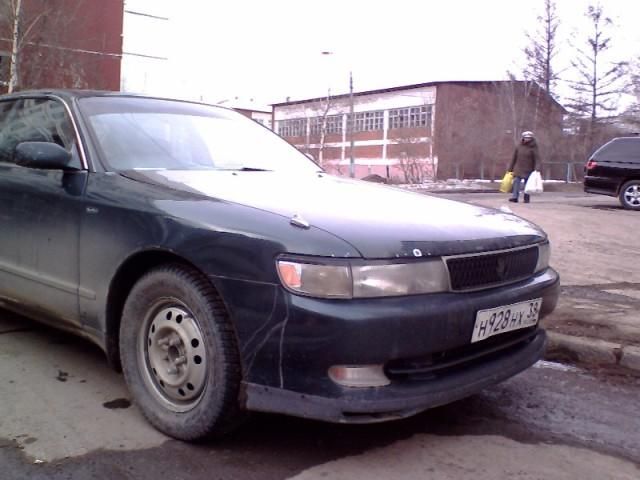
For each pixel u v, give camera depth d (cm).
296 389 256
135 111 400
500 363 300
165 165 365
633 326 485
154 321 304
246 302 263
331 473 272
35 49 1797
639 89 3941
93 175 341
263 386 263
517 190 1466
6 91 1778
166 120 407
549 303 334
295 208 289
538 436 319
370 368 255
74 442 290
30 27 1731
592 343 442
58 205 348
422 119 4888
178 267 290
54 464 271
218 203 293
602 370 426
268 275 259
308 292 253
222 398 273
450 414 342
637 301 568
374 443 302
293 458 283
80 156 354
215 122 436
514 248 311
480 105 4419
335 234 263
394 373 262
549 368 431
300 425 316
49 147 342
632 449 308
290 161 437
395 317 253
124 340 314
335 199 321
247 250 265
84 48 2106
